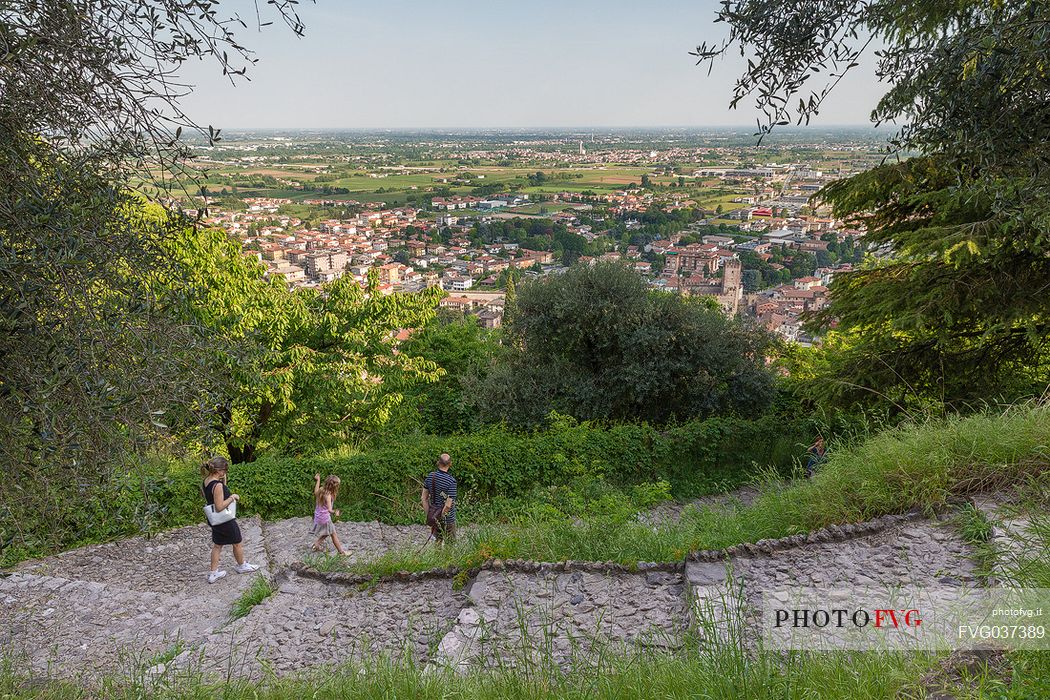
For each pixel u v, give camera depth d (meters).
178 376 3.40
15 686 4.67
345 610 6.21
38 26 2.90
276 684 4.36
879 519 5.05
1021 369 10.16
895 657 3.16
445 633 5.30
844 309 10.69
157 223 3.33
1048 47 3.47
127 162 3.12
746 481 12.81
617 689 3.43
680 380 15.81
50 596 7.00
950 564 4.28
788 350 18.31
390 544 9.36
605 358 16.25
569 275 16.28
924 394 10.17
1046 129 3.90
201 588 7.61
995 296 8.69
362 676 4.26
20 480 2.99
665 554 5.68
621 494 11.10
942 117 4.20
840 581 4.44
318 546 8.62
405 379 15.76
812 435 13.47
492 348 21.16
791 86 3.32
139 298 3.21
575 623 4.85
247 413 12.76
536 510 8.69
